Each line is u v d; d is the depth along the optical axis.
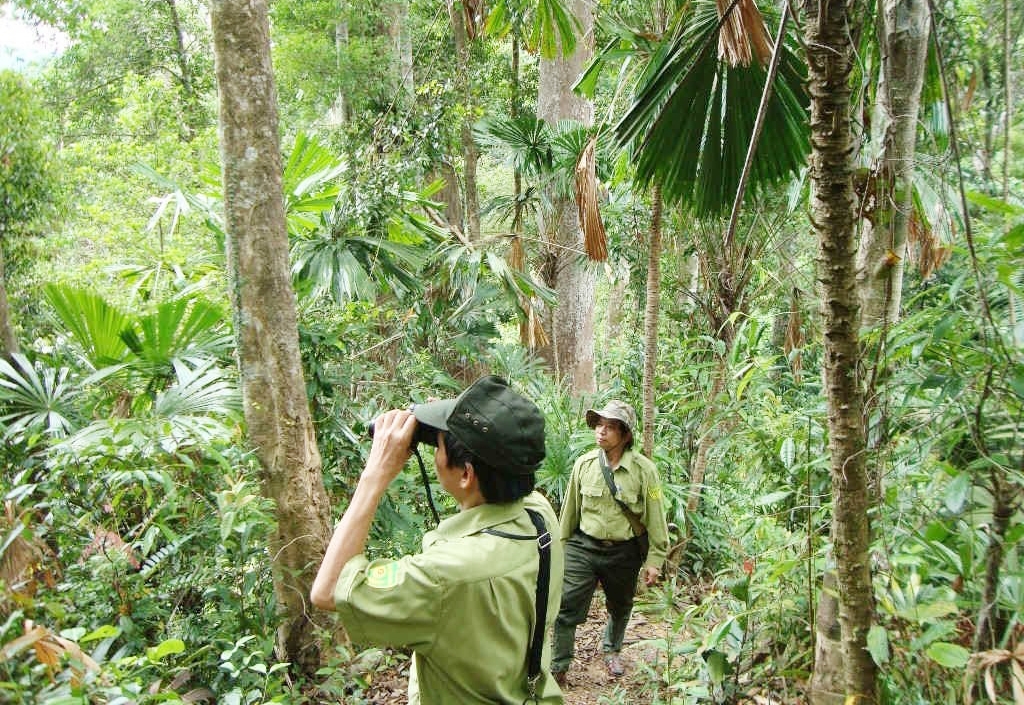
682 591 4.62
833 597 2.42
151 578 3.03
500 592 1.41
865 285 2.37
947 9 2.50
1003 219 2.00
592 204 4.82
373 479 1.51
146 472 2.68
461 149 8.52
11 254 5.96
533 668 1.49
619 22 4.62
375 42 10.88
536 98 10.99
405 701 3.41
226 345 3.98
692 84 3.44
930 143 2.54
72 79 13.21
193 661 2.82
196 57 13.34
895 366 2.19
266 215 3.29
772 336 5.12
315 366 3.98
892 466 2.19
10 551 2.17
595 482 3.67
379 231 5.09
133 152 9.29
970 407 1.89
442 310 6.38
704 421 4.77
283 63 10.62
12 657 1.66
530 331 6.63
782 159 3.62
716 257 5.06
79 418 3.66
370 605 1.33
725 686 2.90
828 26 1.63
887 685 2.02
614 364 8.84
